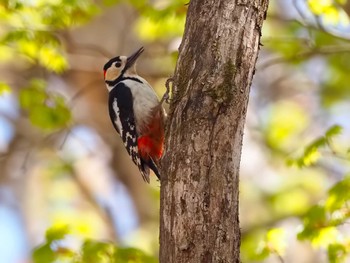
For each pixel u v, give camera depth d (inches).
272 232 413.7
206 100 259.9
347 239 410.9
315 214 410.0
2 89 516.4
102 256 423.5
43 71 612.4
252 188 669.9
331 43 546.9
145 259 426.6
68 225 449.1
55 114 530.6
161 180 260.5
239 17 271.0
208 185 253.0
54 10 486.0
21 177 728.3
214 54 266.7
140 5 515.5
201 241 249.1
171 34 580.7
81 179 719.1
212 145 256.1
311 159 430.6
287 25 620.7
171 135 261.7
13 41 499.8
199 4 275.1
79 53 613.3
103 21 674.8
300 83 735.7
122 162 688.4
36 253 427.8
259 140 696.4
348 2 482.6
